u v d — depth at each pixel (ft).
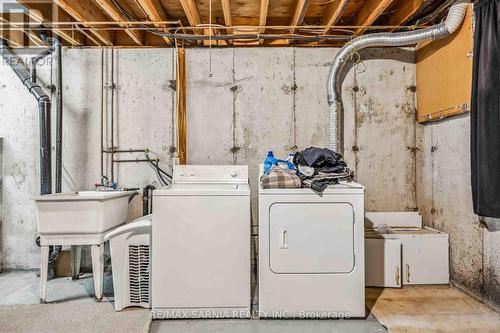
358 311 7.32
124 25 9.51
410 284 9.35
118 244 7.77
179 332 6.88
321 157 7.84
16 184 10.68
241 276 7.46
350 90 10.87
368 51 10.87
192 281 7.44
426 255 9.37
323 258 7.34
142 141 10.82
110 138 10.80
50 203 7.99
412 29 10.10
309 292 7.34
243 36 10.19
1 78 10.68
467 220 8.71
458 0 8.44
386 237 9.42
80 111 10.76
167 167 10.81
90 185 10.73
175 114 10.84
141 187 10.80
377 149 10.85
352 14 10.44
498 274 7.65
